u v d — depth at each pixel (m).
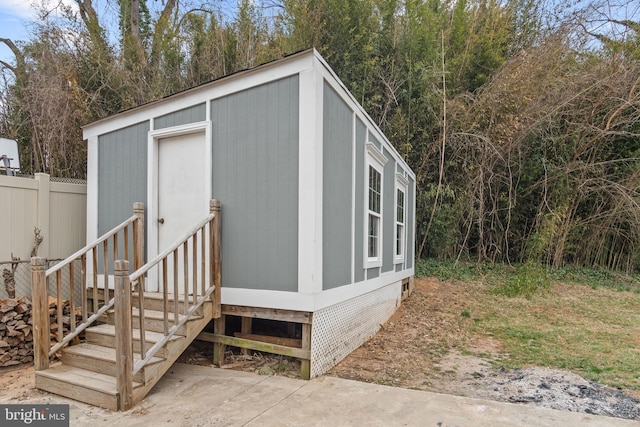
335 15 9.34
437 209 10.70
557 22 10.49
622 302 8.12
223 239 4.12
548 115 10.00
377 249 5.87
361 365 4.23
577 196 10.82
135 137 4.86
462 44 11.04
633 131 10.23
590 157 10.64
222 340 4.05
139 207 4.44
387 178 6.48
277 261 3.79
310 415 2.89
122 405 2.94
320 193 3.72
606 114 10.17
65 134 8.20
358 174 4.95
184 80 9.93
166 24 10.40
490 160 10.39
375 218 5.82
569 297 8.49
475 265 10.88
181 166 4.57
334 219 4.16
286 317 3.76
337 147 4.25
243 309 3.98
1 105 8.75
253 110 4.01
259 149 3.95
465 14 11.22
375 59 9.66
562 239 10.76
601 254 11.18
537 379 3.83
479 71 10.91
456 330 5.91
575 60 10.21
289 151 3.78
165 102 4.61
